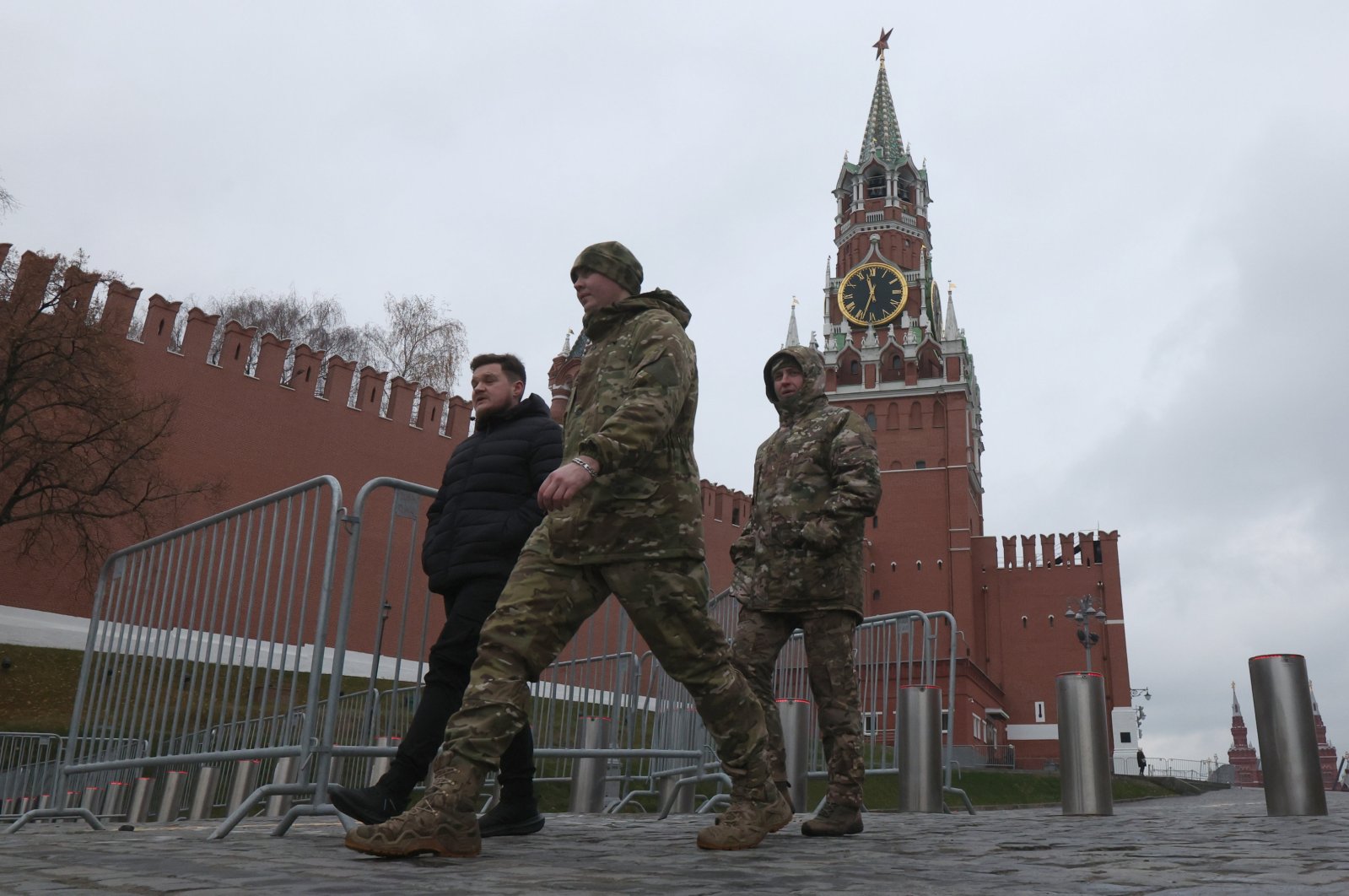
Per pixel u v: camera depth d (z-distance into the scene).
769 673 4.48
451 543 3.89
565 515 2.89
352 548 4.41
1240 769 93.25
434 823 2.62
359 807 3.34
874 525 53.25
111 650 5.72
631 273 3.20
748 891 2.06
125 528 25.34
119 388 24.27
